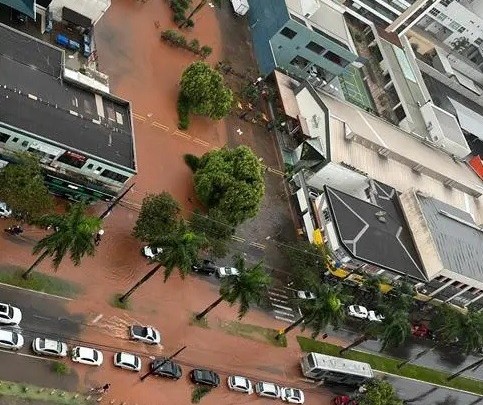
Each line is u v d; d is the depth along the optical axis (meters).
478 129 177.25
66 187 95.94
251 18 149.12
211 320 102.31
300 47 142.38
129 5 130.50
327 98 141.62
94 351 86.81
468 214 145.25
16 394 79.81
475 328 117.06
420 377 122.94
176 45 132.38
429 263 126.44
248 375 101.12
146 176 110.12
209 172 110.25
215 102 121.81
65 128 94.12
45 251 83.25
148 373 90.75
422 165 143.88
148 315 96.44
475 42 192.62
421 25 190.50
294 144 136.62
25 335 84.25
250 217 111.50
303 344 110.62
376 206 127.88
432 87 176.75
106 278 95.69
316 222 122.31
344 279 120.56
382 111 161.50
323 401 107.50
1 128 87.12
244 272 94.19
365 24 174.88
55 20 115.75
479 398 129.00
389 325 107.25
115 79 118.19
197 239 89.81
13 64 95.81
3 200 90.62
